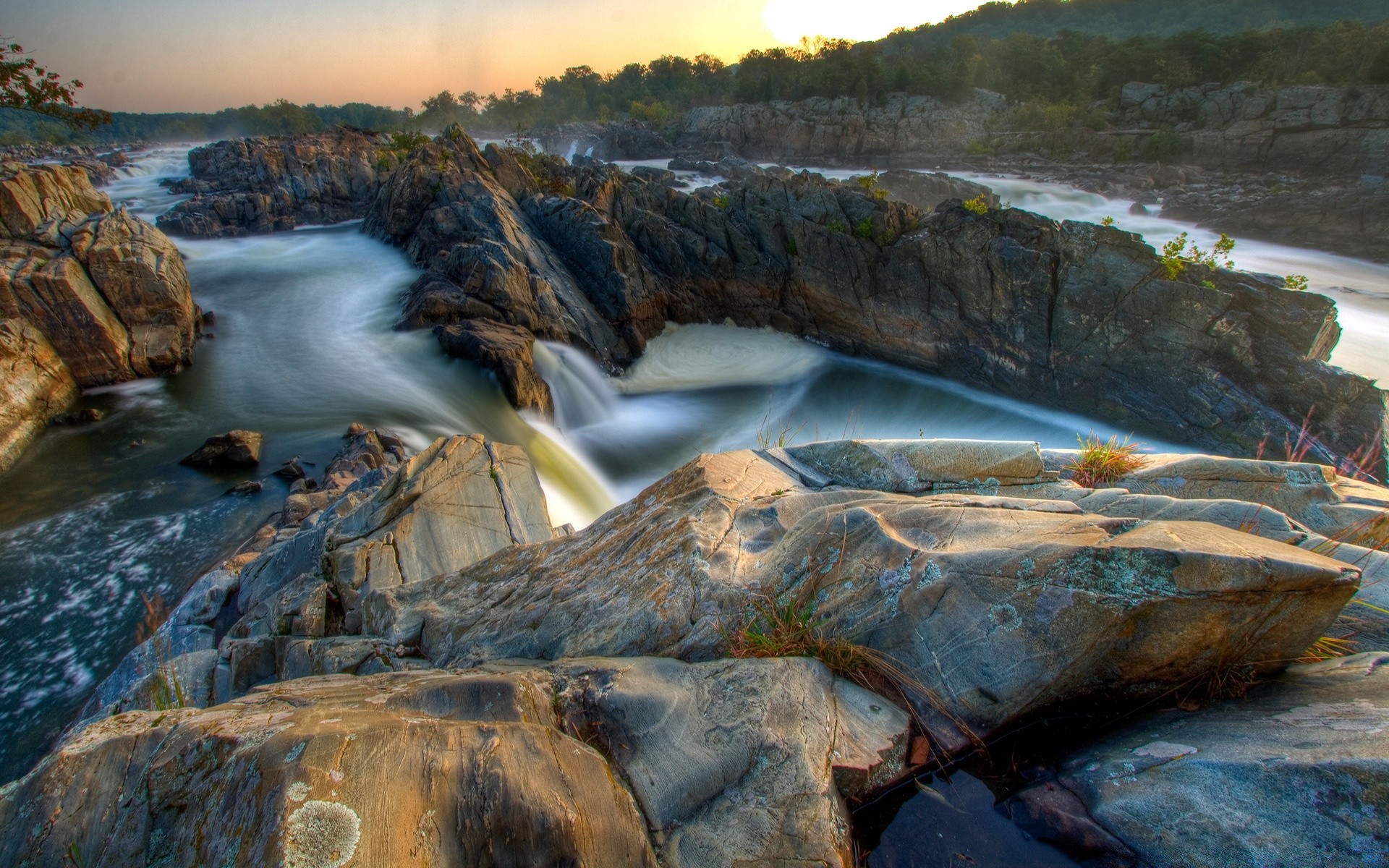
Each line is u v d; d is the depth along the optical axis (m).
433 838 2.25
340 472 13.02
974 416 22.53
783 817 2.71
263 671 5.98
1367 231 42.62
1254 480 4.66
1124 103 86.00
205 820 2.32
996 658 3.25
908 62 115.88
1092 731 3.24
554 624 4.19
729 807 2.77
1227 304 19.02
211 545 11.27
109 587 10.27
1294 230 45.34
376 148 48.88
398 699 2.98
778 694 3.14
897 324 24.94
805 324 27.09
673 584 3.91
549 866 2.35
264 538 10.64
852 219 25.33
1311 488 4.54
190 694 5.86
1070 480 4.99
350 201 42.91
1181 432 19.92
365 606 6.06
